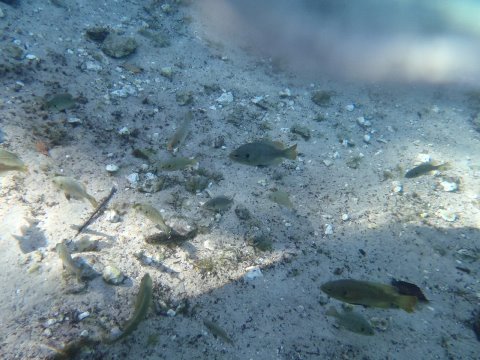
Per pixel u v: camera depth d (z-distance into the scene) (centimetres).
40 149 87
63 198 80
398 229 93
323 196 102
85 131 99
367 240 90
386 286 54
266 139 117
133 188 90
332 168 112
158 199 89
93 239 73
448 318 74
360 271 81
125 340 60
